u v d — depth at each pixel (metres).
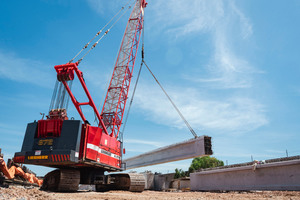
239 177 28.95
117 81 39.72
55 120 16.47
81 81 23.61
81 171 20.80
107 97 39.09
